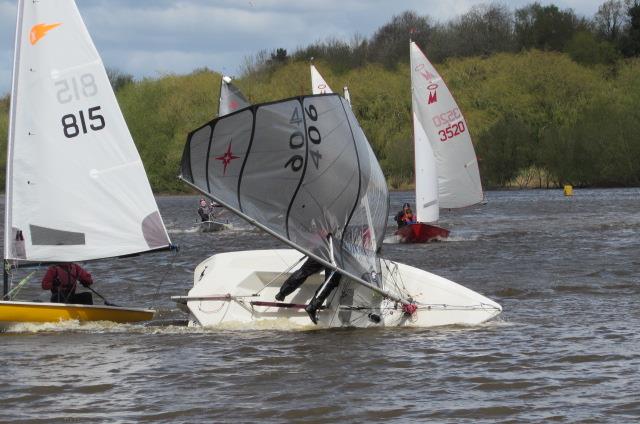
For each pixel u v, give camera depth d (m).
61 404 23.28
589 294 40.66
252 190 31.64
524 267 51.72
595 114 183.38
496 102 192.12
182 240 78.25
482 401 23.28
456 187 80.62
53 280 33.72
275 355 28.36
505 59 196.00
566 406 22.77
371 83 192.62
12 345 30.00
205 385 25.00
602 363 26.95
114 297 42.06
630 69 195.12
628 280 45.00
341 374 26.05
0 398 23.86
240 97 65.44
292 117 31.72
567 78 189.88
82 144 33.94
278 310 33.25
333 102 32.69
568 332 31.52
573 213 106.56
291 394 24.09
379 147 189.00
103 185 34.00
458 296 33.31
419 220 73.12
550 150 182.50
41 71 33.69
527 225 88.38
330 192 32.50
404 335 31.27
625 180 183.75
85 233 33.91
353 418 22.09
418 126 72.94
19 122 33.50
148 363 27.45
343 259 32.34
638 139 177.38
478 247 65.31
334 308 33.09
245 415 22.38
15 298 41.34
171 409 22.84
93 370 26.62
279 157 31.72
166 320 35.19
